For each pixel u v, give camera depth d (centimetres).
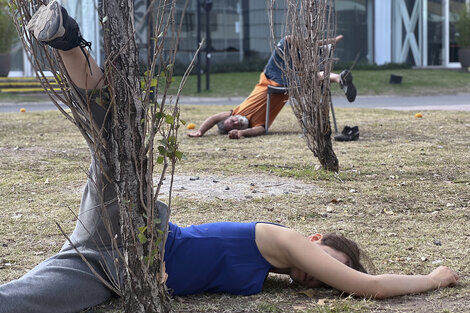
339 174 895
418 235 609
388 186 823
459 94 3431
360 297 432
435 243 580
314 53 894
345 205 730
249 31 4256
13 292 389
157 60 358
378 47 4434
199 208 716
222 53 4228
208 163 1001
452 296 438
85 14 2495
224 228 438
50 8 336
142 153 362
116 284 418
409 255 548
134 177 363
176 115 363
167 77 357
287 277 490
